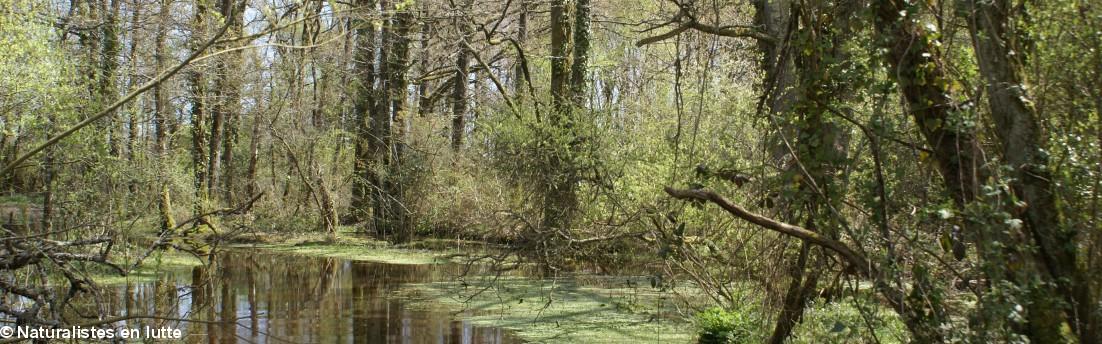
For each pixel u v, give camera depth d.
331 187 26.62
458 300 12.94
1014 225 4.40
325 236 23.11
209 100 18.78
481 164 18.05
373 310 12.03
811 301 6.93
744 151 9.81
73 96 11.12
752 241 8.49
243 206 7.48
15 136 10.79
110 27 14.29
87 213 10.84
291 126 25.42
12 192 11.77
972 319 4.66
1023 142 4.78
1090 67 4.97
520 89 17.67
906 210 5.29
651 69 17.42
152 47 15.37
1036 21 5.09
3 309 6.41
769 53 10.51
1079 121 5.02
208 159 24.03
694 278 9.52
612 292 13.10
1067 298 4.72
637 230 11.26
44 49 10.20
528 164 13.80
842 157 5.37
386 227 23.42
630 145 13.07
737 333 8.55
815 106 5.43
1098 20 4.94
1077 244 4.74
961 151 4.93
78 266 8.68
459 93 25.11
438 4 17.62
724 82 12.74
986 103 5.10
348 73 23.77
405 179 22.34
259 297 13.19
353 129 26.56
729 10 14.62
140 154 15.01
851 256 5.21
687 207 9.48
